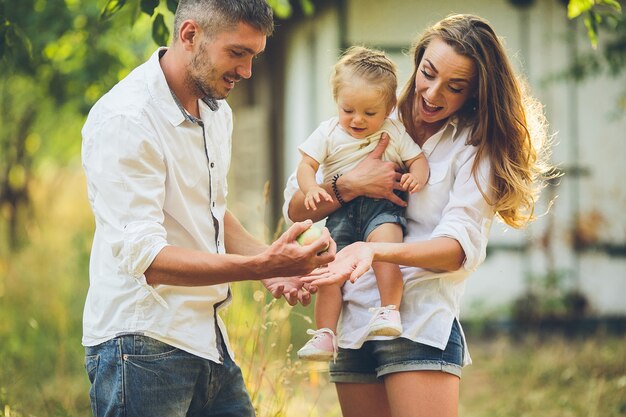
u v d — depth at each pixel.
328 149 3.84
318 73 10.32
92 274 3.37
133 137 3.18
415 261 3.37
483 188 3.51
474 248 3.46
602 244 9.94
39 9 8.04
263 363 4.88
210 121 3.46
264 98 13.46
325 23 10.09
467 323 9.86
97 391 3.29
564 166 9.92
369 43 9.72
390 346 3.50
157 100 3.27
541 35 9.82
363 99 3.66
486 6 9.80
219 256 3.12
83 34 8.77
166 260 3.11
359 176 3.68
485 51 3.49
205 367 3.39
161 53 3.45
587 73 9.20
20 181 14.23
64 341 6.95
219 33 3.21
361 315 3.64
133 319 3.24
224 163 3.56
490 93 3.52
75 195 15.98
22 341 7.38
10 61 5.37
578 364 7.96
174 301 3.28
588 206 9.95
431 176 3.65
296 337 7.56
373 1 9.72
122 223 3.16
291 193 3.95
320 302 3.68
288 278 3.72
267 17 3.24
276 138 12.82
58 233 12.65
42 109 13.55
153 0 4.54
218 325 3.53
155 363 3.24
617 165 9.92
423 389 3.45
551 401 7.05
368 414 3.73
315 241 3.13
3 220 12.90
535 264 10.00
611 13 4.78
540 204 9.95
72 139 15.32
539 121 3.84
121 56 9.70
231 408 3.60
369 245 3.34
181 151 3.31
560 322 9.90
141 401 3.23
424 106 3.62
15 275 9.22
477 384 7.74
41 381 6.51
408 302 3.54
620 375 7.61
